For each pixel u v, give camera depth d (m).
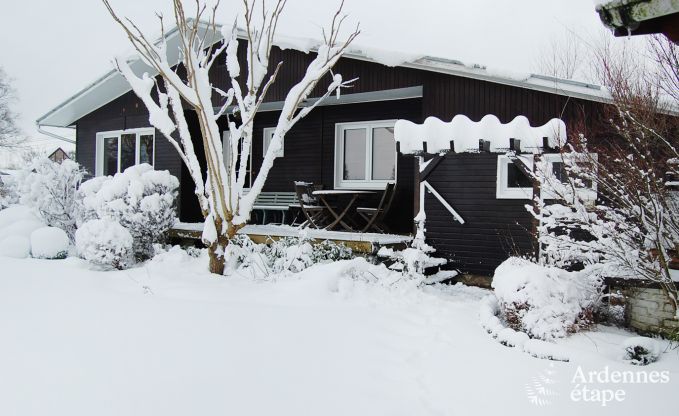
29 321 4.10
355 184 9.80
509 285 4.38
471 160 6.79
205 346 3.59
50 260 7.16
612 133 5.60
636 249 4.50
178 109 6.40
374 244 6.71
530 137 5.59
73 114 12.12
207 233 6.20
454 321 4.55
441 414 2.83
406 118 9.12
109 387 2.95
